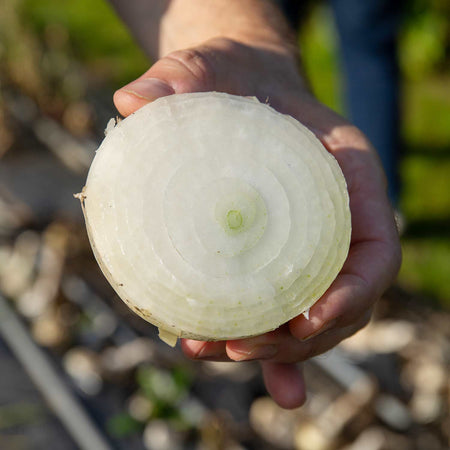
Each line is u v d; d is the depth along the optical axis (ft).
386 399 1.98
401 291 2.52
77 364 2.08
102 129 3.57
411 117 4.21
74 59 4.06
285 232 1.27
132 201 1.24
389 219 1.49
